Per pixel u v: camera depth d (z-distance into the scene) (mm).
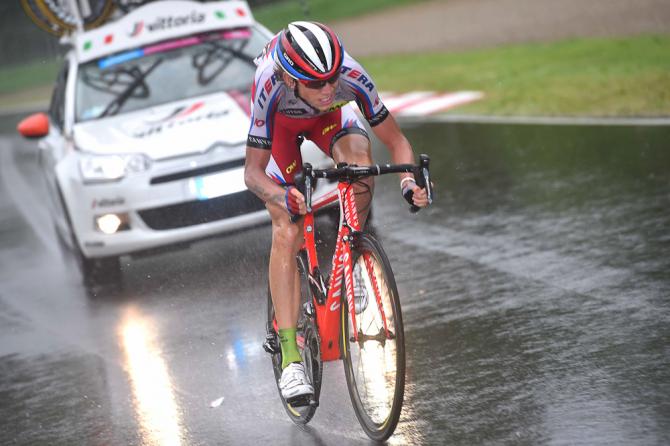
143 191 20641
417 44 58000
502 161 27172
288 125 12742
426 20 65438
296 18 76688
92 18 25547
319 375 12539
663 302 15172
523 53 47875
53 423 14625
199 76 23578
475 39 55000
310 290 12531
